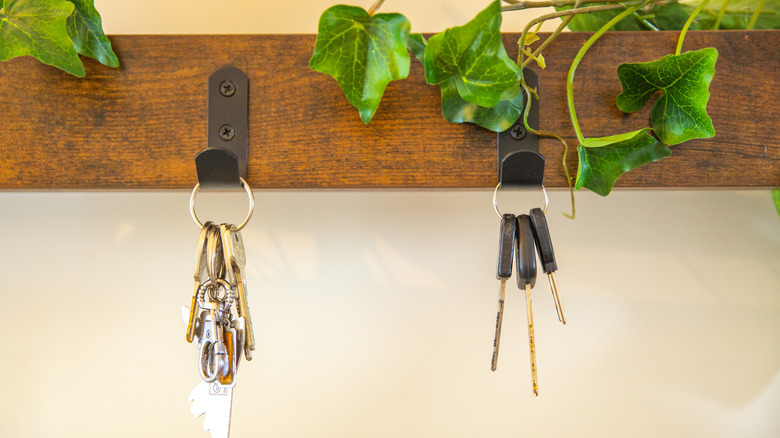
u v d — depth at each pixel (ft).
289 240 1.85
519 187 1.46
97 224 1.83
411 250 1.85
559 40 1.49
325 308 1.85
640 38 1.49
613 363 1.85
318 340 1.85
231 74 1.47
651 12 1.63
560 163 1.49
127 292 1.83
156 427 1.83
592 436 1.85
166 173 1.48
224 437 1.36
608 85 1.49
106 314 1.83
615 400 1.85
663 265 1.85
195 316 1.35
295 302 1.85
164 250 1.84
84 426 1.82
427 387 1.85
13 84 1.47
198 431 1.83
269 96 1.47
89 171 1.48
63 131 1.47
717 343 1.85
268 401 1.84
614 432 1.85
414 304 1.85
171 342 1.84
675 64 1.34
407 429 1.84
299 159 1.48
